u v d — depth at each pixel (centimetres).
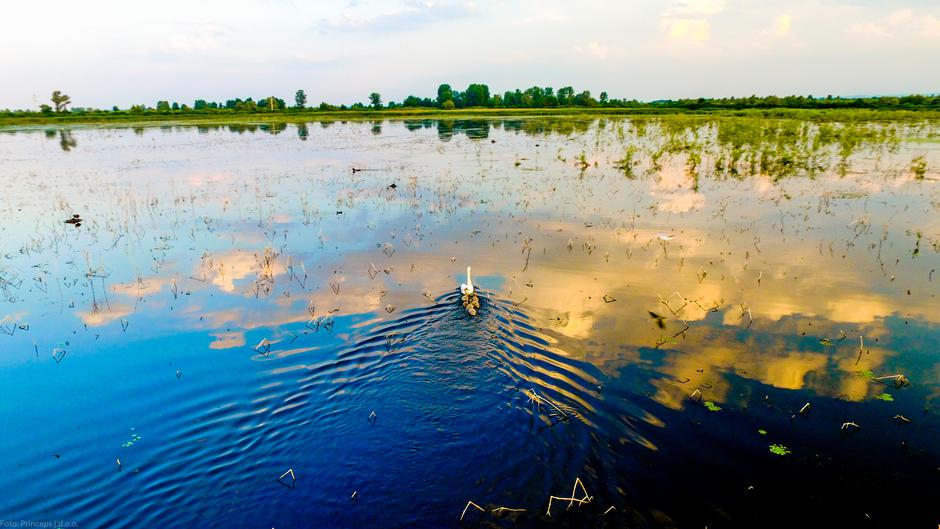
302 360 1233
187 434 995
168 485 875
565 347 1258
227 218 2550
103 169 4206
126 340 1345
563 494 835
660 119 8131
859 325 1331
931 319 1349
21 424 1028
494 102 15425
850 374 1127
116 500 845
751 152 4269
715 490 837
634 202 2703
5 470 910
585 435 963
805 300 1478
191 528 795
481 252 1969
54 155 5222
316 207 2759
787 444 931
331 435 980
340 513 812
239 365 1216
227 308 1525
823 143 4691
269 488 863
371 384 1132
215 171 4056
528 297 1545
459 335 1327
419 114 11950
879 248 1889
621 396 1070
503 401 1062
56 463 926
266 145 6081
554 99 14200
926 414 999
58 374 1196
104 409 1070
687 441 944
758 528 766
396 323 1403
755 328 1326
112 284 1719
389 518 799
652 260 1830
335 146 5831
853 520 779
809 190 2878
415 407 1051
